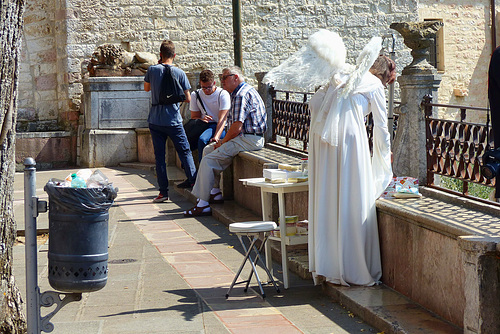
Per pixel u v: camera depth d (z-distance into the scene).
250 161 8.41
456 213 4.63
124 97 14.07
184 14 15.81
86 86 14.03
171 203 9.46
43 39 15.18
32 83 15.23
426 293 4.53
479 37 20.64
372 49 5.13
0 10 3.82
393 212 4.92
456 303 4.15
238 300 5.16
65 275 3.91
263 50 16.64
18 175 12.91
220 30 16.09
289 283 5.68
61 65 15.08
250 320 4.65
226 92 9.33
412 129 5.73
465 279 3.76
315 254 5.25
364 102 5.21
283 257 5.51
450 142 5.30
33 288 3.95
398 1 17.34
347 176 5.11
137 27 15.45
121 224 8.16
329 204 5.19
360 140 5.12
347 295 4.90
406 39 5.84
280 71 5.25
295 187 5.57
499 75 3.67
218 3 16.03
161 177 9.47
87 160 13.88
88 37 15.08
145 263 6.33
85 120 14.19
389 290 5.01
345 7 17.06
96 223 3.95
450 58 20.44
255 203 8.27
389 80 5.49
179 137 9.45
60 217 3.91
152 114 9.35
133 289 5.48
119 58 14.31
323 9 16.94
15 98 4.00
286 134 8.88
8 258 3.99
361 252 5.11
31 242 3.95
